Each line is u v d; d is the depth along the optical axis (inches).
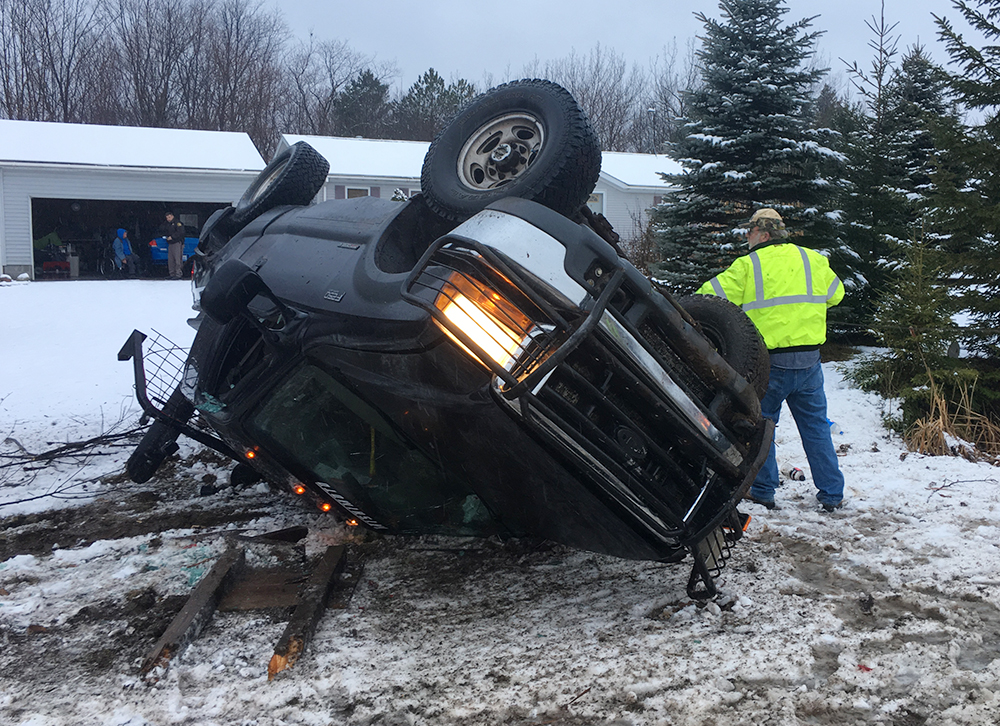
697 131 414.6
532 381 118.0
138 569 167.8
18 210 961.5
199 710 117.6
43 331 520.7
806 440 194.7
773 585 152.3
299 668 127.4
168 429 212.7
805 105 397.4
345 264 148.3
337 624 142.0
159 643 131.6
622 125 2336.4
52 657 134.4
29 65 2041.1
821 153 383.6
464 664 128.0
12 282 919.7
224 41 2257.6
